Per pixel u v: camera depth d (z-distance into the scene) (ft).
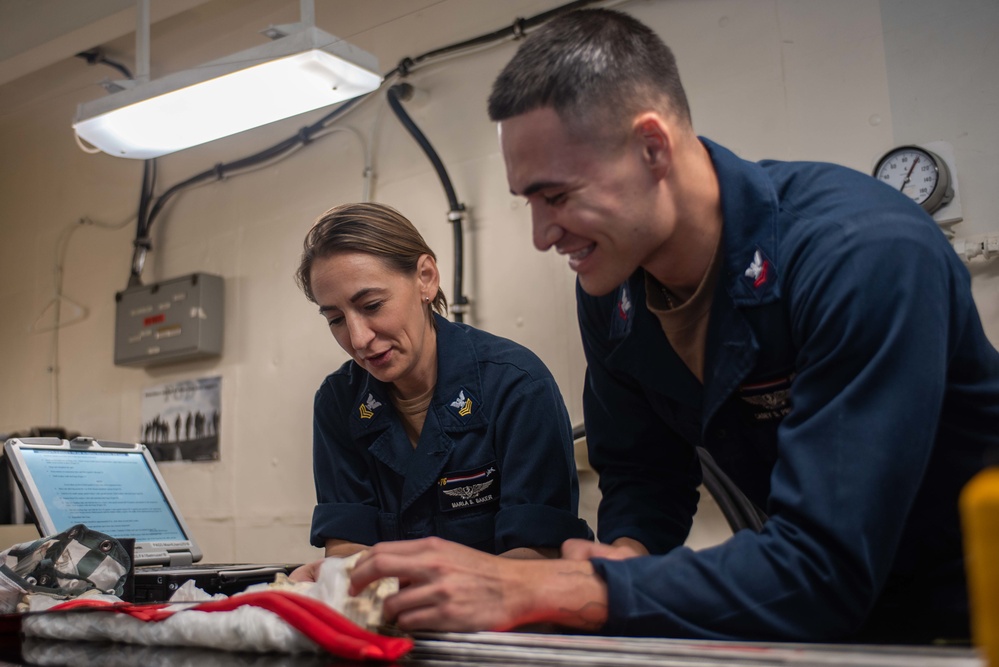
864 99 7.30
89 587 4.19
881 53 7.27
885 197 3.03
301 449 10.19
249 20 11.14
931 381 2.67
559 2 8.90
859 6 7.39
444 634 2.68
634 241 3.07
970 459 3.11
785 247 3.15
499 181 9.11
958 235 6.79
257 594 2.90
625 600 2.69
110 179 12.89
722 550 2.76
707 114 7.99
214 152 11.64
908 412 2.64
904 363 2.67
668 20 8.27
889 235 2.81
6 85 13.17
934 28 7.06
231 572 4.75
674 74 3.20
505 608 2.70
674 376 3.72
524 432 4.82
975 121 6.83
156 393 11.69
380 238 4.89
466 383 5.08
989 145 6.76
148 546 6.09
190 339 10.93
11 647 3.25
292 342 10.49
